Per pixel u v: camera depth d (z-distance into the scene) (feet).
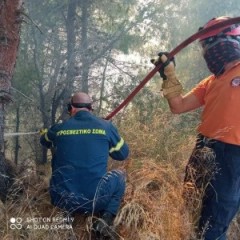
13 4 10.55
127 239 9.48
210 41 10.03
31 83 19.04
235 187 9.70
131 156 12.70
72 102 10.99
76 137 10.35
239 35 10.03
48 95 19.38
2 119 11.39
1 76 10.94
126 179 11.25
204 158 9.91
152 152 12.91
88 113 10.80
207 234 9.88
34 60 18.93
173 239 9.41
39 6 20.26
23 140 19.43
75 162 10.11
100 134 10.43
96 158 10.19
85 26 22.48
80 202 9.80
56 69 20.16
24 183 11.67
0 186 11.21
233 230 10.91
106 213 9.86
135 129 14.08
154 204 10.12
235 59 9.80
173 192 10.30
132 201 10.02
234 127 9.48
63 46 21.38
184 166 12.11
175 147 13.19
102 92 21.29
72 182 9.96
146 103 17.04
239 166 9.59
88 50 20.95
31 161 16.72
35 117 19.52
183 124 14.94
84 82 20.49
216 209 9.84
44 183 11.82
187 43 10.03
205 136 10.10
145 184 10.88
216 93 9.90
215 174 9.80
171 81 10.52
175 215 9.64
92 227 9.57
